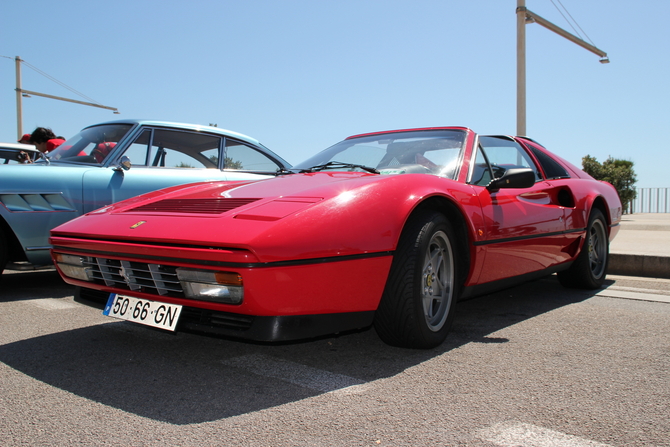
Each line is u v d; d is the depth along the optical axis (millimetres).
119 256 2184
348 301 2070
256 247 1821
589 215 3900
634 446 1496
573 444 1506
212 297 1956
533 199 3234
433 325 2494
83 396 1877
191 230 2004
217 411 1742
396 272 2273
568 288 4199
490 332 2803
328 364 2250
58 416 1702
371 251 2094
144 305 2203
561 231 3461
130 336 2695
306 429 1604
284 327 1934
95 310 3301
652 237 7715
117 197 4102
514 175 2783
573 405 1791
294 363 2266
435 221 2387
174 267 2039
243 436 1556
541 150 3895
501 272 2895
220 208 2193
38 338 2645
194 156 4906
